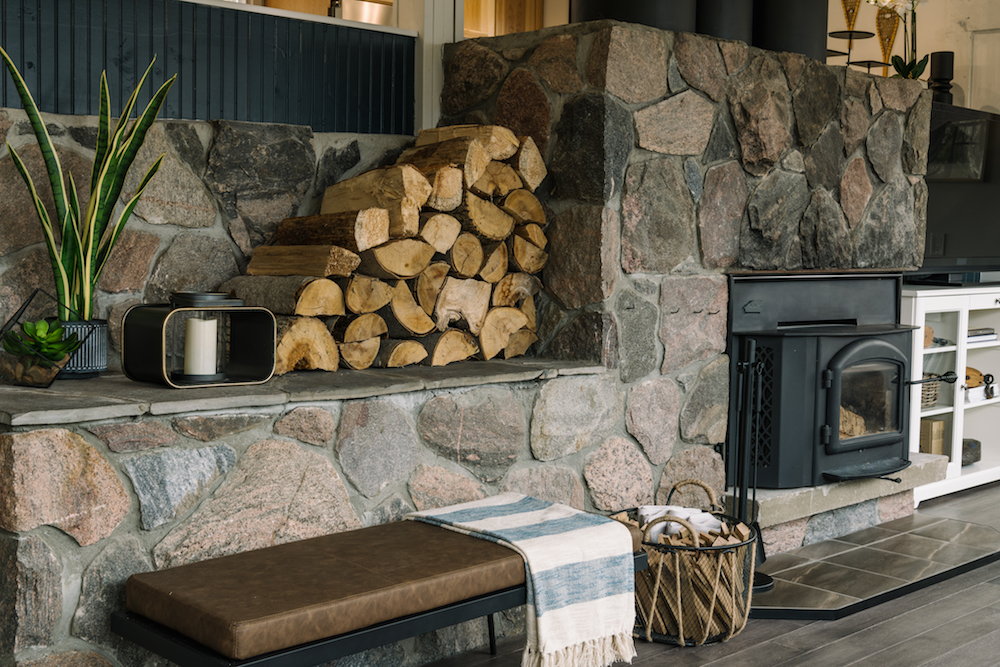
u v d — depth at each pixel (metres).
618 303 2.90
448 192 2.66
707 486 2.87
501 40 3.09
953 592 3.07
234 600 1.74
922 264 4.41
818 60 3.49
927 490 4.22
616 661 2.48
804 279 3.52
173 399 1.99
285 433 2.18
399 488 2.41
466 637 2.59
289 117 3.01
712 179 3.12
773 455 3.33
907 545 3.53
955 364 4.30
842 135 3.57
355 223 2.48
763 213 3.29
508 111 3.07
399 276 2.60
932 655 2.55
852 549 3.48
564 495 2.79
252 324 2.35
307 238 2.62
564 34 2.91
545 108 2.96
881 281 3.86
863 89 3.64
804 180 3.43
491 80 3.12
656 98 2.93
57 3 2.53
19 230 2.32
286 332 2.40
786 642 2.64
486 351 2.85
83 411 1.85
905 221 3.90
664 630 2.60
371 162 2.96
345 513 2.29
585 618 2.14
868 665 2.48
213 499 2.06
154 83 2.72
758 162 3.25
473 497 2.57
